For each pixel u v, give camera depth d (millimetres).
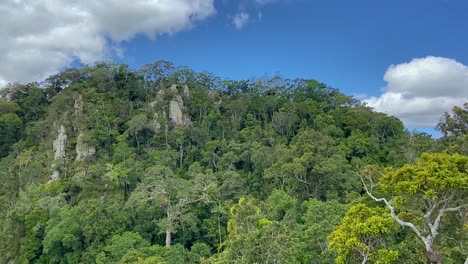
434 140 65000
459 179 22766
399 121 85375
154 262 39938
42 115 97062
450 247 26531
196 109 93438
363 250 24766
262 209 43875
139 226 55625
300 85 106812
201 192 58250
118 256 47125
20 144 86688
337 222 36531
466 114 39938
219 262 28375
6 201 70188
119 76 97562
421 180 23688
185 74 104750
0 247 57469
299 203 57594
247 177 70375
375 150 74438
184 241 56500
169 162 73875
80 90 88875
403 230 29031
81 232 51469
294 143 73062
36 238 55375
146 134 83312
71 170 71812
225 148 77938
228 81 111625
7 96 101812
